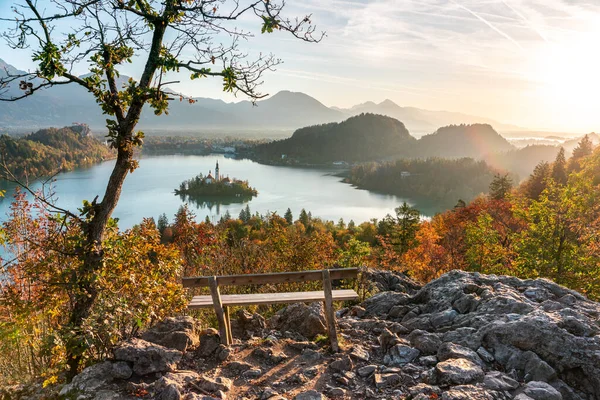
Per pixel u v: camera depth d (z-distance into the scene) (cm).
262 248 1370
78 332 499
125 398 452
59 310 580
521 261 2170
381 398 460
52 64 507
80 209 554
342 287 1080
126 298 551
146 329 605
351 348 582
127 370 490
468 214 4878
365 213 17925
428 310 722
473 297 675
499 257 2644
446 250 3731
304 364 545
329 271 582
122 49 577
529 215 2259
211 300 625
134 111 565
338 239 7588
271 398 457
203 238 1129
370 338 629
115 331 507
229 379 506
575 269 1969
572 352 499
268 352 570
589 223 2023
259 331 670
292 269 1388
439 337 584
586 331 534
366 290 1027
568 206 2077
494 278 766
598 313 601
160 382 470
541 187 6369
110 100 545
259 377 514
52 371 493
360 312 801
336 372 522
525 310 598
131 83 563
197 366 540
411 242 4619
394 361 539
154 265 615
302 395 460
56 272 546
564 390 472
